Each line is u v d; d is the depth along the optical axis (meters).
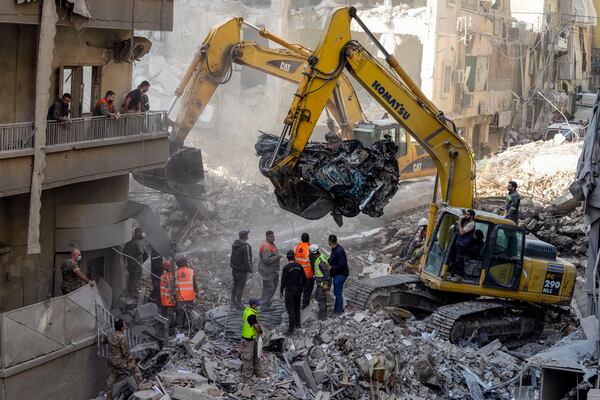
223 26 32.53
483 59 59.47
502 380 21.12
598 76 85.25
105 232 25.84
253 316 20.23
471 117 58.50
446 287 23.52
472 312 23.05
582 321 20.20
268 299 25.44
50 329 19.78
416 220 33.69
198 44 55.28
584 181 22.48
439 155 24.75
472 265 23.81
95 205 25.64
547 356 19.50
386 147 22.61
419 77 59.19
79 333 20.59
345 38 22.62
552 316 26.58
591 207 22.50
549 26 69.38
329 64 22.39
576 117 75.19
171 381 19.81
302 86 21.91
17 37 22.91
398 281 24.47
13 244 23.86
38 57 21.53
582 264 30.42
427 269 24.28
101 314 21.17
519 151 43.50
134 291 27.27
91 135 23.91
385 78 23.61
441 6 53.41
